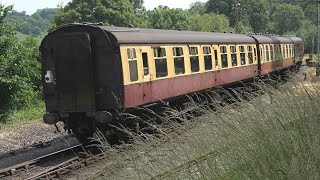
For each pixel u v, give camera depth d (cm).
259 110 637
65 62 1226
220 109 668
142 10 8169
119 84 1185
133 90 1227
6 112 2038
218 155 547
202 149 555
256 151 542
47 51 1259
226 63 1964
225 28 8462
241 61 2183
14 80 2072
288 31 11156
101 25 1266
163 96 1395
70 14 5447
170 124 772
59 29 1241
